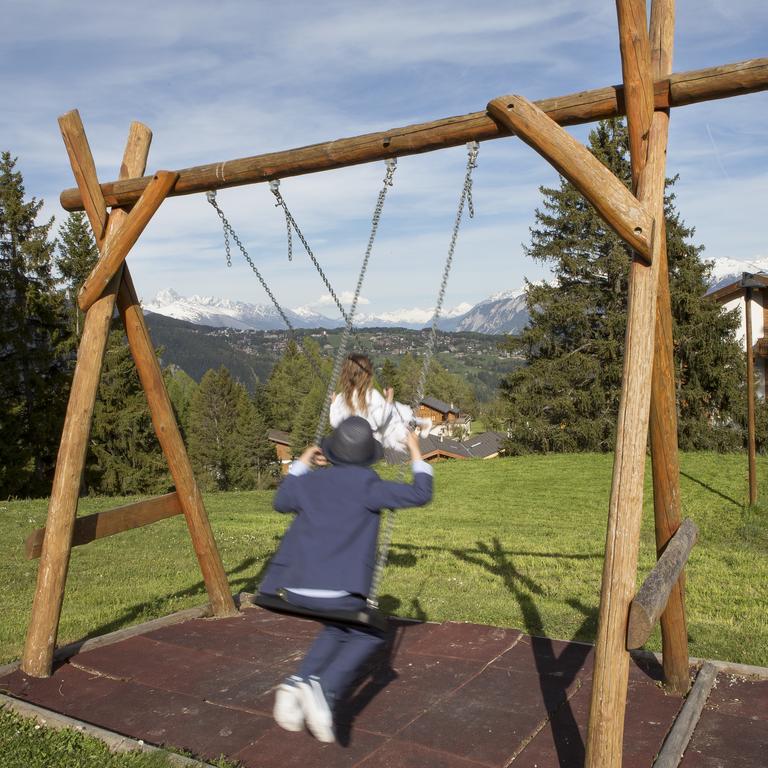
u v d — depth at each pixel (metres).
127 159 5.29
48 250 29.53
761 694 4.06
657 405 3.92
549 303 31.16
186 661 4.79
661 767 3.19
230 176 4.84
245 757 3.47
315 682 3.04
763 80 3.40
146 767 3.36
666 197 30.02
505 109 3.73
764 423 27.48
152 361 5.38
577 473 20.83
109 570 8.61
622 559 3.05
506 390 32.38
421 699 4.07
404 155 4.38
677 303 28.97
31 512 12.73
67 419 4.80
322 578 3.09
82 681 4.51
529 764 3.33
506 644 4.95
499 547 10.44
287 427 80.19
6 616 6.40
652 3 3.82
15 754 3.52
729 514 12.91
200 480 56.97
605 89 3.81
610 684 3.00
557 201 31.55
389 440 4.08
